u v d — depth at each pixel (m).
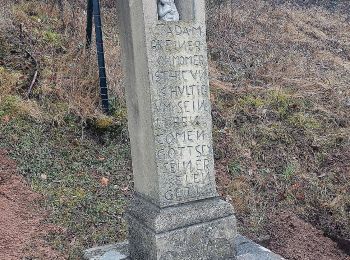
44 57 3.44
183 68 1.82
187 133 1.84
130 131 1.97
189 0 1.87
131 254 1.94
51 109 3.04
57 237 2.17
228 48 4.27
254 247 2.05
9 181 2.49
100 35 3.13
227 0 4.97
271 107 3.48
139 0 1.75
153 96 1.78
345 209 2.76
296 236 2.53
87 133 2.97
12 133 2.81
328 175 3.00
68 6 4.22
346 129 3.38
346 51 4.73
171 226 1.79
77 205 2.42
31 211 2.32
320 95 3.72
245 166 3.00
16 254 2.01
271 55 4.19
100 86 3.14
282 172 3.00
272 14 5.29
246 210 2.67
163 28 1.78
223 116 3.34
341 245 2.53
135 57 1.84
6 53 3.41
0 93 3.03
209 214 1.85
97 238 2.20
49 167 2.67
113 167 2.78
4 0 3.99
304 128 3.34
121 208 2.44
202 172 1.88
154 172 1.82
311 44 4.70
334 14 5.75
